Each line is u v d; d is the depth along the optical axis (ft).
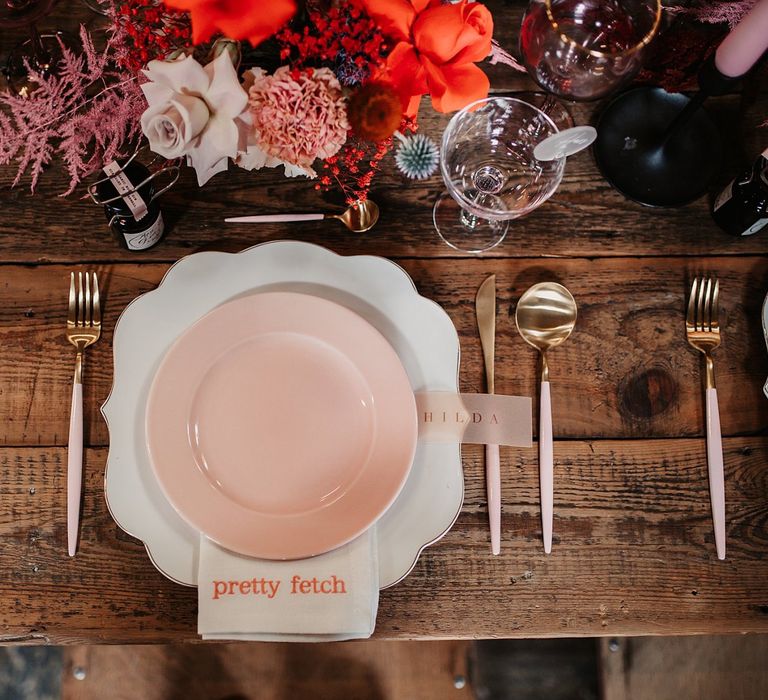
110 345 2.44
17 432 2.37
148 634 2.26
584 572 2.37
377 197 2.63
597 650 3.91
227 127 1.98
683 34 2.53
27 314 2.46
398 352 2.38
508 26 2.77
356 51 1.91
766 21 2.03
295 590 2.14
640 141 2.68
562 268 2.61
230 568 2.14
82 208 2.55
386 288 2.41
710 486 2.43
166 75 1.87
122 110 2.47
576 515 2.41
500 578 2.35
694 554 2.39
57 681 3.78
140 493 2.23
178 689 3.82
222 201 2.59
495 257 2.60
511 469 2.42
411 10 1.85
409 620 2.32
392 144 2.65
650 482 2.45
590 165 2.69
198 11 1.79
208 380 2.27
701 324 2.56
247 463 2.24
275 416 2.27
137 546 2.30
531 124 2.52
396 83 1.93
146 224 2.35
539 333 2.53
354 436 2.28
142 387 2.29
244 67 2.35
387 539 2.25
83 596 2.27
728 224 2.60
